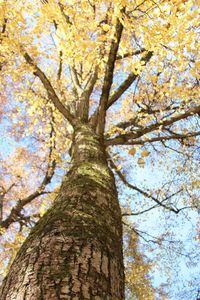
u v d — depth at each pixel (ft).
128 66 13.98
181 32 12.50
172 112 18.88
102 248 6.30
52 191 28.45
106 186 9.71
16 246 24.81
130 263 30.07
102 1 15.70
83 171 10.32
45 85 16.35
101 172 10.70
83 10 15.92
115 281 5.79
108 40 14.29
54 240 6.12
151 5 11.93
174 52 13.55
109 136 18.19
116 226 7.85
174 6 11.85
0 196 30.19
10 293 5.12
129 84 16.49
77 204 7.77
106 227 7.28
